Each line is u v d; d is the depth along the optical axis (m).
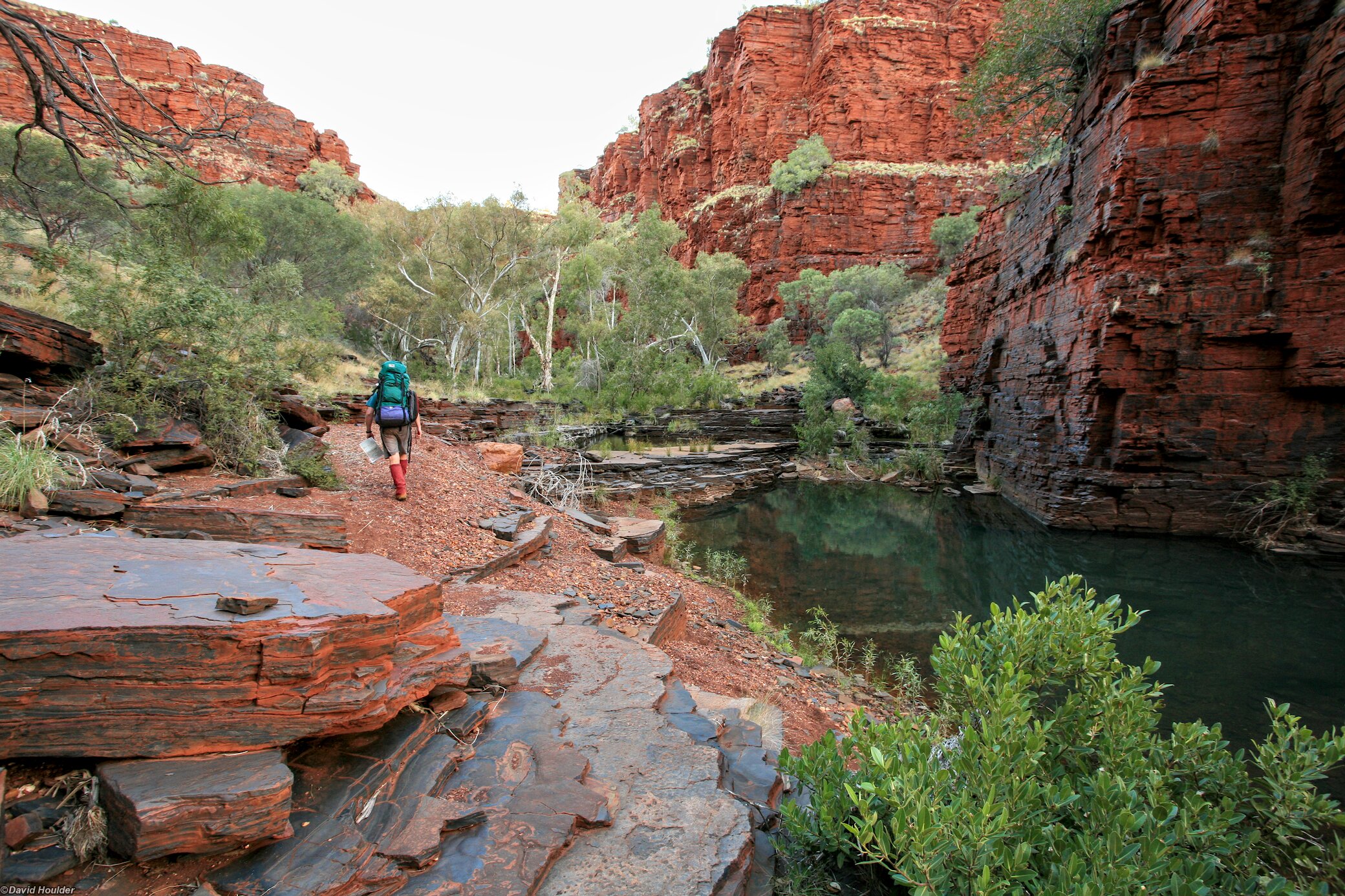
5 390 5.54
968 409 28.20
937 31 64.25
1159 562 13.37
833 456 29.53
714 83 77.62
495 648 3.96
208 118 9.94
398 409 6.86
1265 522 14.42
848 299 51.38
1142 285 15.45
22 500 4.19
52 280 6.59
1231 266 14.74
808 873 2.67
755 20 70.75
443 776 2.65
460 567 6.03
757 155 71.12
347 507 6.46
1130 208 15.68
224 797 1.99
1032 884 2.38
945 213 59.53
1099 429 16.72
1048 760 3.14
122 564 2.83
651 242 45.97
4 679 1.93
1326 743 2.83
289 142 66.25
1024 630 3.47
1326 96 13.36
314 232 32.34
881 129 63.97
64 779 2.05
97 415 5.73
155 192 14.86
